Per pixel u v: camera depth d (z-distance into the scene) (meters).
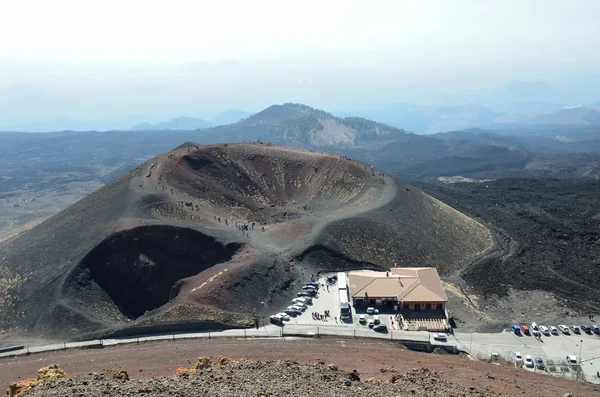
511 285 103.44
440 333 79.00
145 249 101.25
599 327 83.12
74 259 98.00
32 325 84.50
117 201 118.62
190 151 150.50
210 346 68.62
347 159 159.38
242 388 33.19
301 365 41.38
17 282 98.56
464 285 102.81
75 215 120.19
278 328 79.06
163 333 78.44
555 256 119.06
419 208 131.75
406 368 52.69
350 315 84.75
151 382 34.84
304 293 91.56
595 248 122.31
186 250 102.38
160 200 118.56
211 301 85.25
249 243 105.62
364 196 136.88
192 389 32.72
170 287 97.88
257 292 89.44
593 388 52.94
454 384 40.84
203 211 120.69
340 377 38.06
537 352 75.00
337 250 106.69
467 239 126.81
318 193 148.12
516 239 132.00
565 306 93.06
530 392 45.94
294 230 113.38
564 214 152.75
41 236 115.44
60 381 35.72
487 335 80.44
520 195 186.25
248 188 147.38
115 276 98.00
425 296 87.75
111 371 40.41
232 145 164.62
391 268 101.94
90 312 87.75
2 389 56.53
